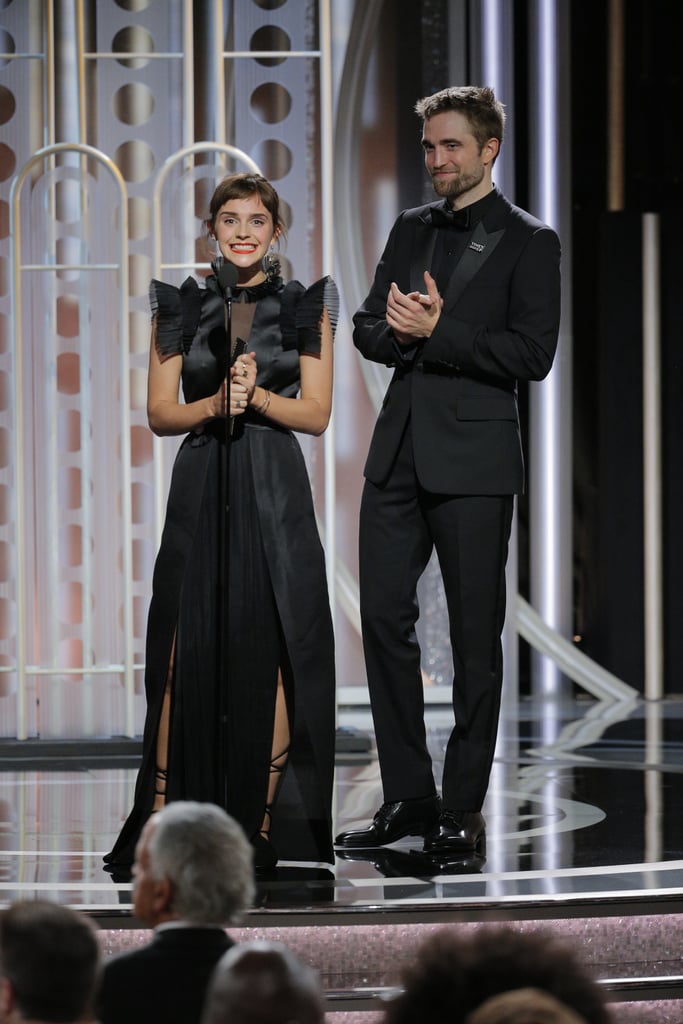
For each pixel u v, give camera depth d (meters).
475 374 12.95
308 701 12.70
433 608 25.84
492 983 4.99
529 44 29.86
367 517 13.38
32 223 21.83
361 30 26.45
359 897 11.45
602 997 5.10
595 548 30.75
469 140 12.88
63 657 22.19
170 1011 7.41
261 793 12.66
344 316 26.80
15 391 21.58
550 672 30.33
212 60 22.09
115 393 22.08
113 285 21.98
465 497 12.93
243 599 12.73
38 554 22.08
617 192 30.89
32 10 21.92
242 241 12.71
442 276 13.26
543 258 12.85
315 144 22.53
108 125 22.14
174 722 12.79
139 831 12.89
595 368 30.77
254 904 11.19
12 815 16.33
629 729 24.92
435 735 23.50
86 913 11.05
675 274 30.19
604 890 11.75
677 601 30.41
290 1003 5.34
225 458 12.05
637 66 30.78
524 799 17.05
